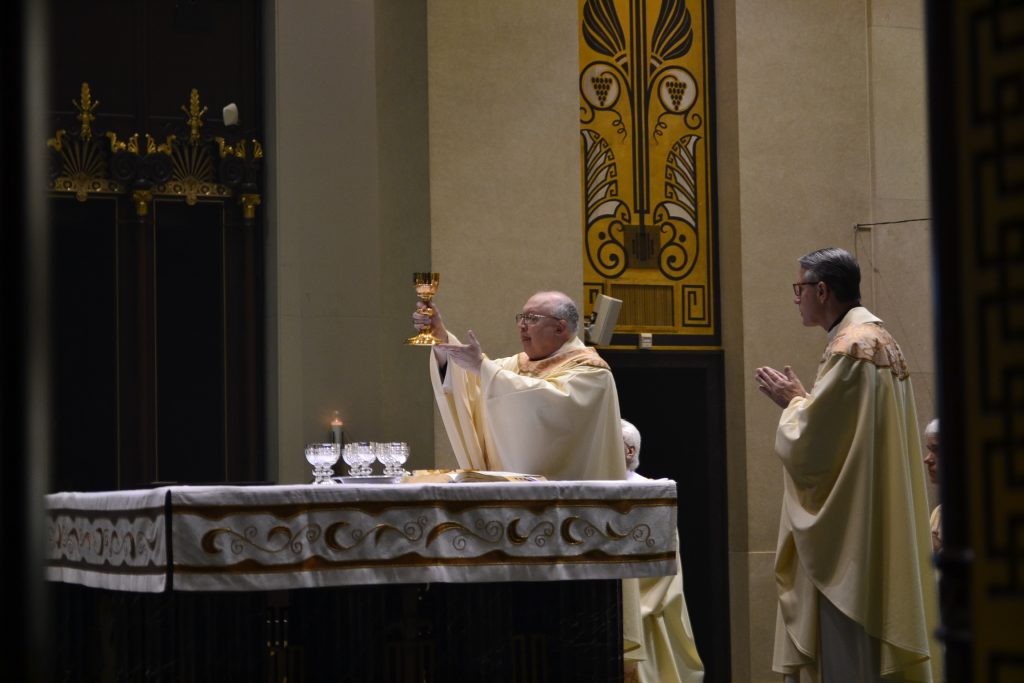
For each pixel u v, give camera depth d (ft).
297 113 35.32
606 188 39.37
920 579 26.53
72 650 22.50
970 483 9.70
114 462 34.81
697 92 40.42
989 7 9.65
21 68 7.73
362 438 35.04
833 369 26.73
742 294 39.01
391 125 36.81
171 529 18.42
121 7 35.53
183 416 35.50
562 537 20.66
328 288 35.19
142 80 35.50
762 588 38.58
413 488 19.79
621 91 39.65
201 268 35.91
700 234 40.19
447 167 35.81
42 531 7.59
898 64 40.63
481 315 35.76
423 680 21.38
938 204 9.87
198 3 35.99
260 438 35.91
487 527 20.21
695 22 40.52
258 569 18.75
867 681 26.55
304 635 21.02
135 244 35.24
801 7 40.04
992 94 9.65
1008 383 9.57
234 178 35.96
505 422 24.64
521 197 36.40
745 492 38.75
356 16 35.88
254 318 36.04
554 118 36.91
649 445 39.42
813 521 26.61
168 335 35.55
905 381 27.37
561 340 26.05
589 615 22.11
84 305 34.91
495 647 21.47
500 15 36.60
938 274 9.87
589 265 38.99
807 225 39.63
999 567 9.56
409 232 36.14
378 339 35.42
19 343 7.55
